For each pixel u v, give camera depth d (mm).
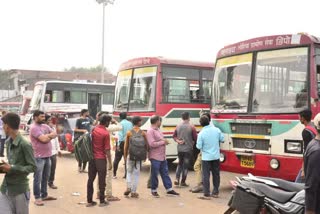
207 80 14141
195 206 8742
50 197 9172
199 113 13672
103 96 30984
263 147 8906
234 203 5863
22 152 5355
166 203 9000
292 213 5586
